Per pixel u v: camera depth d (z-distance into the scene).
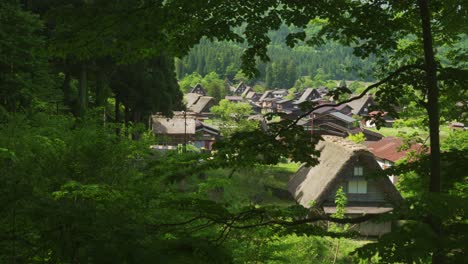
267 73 170.25
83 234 3.21
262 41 5.48
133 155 8.09
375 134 58.09
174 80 36.00
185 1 4.68
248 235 6.49
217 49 177.50
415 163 6.31
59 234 3.29
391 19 6.26
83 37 4.62
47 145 7.08
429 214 3.66
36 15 16.78
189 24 5.23
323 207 23.06
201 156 5.73
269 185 30.95
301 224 5.46
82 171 7.13
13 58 15.66
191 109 100.69
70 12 4.51
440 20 6.83
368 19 5.68
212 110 96.12
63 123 9.78
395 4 5.81
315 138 5.75
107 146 7.59
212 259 3.03
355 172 23.25
